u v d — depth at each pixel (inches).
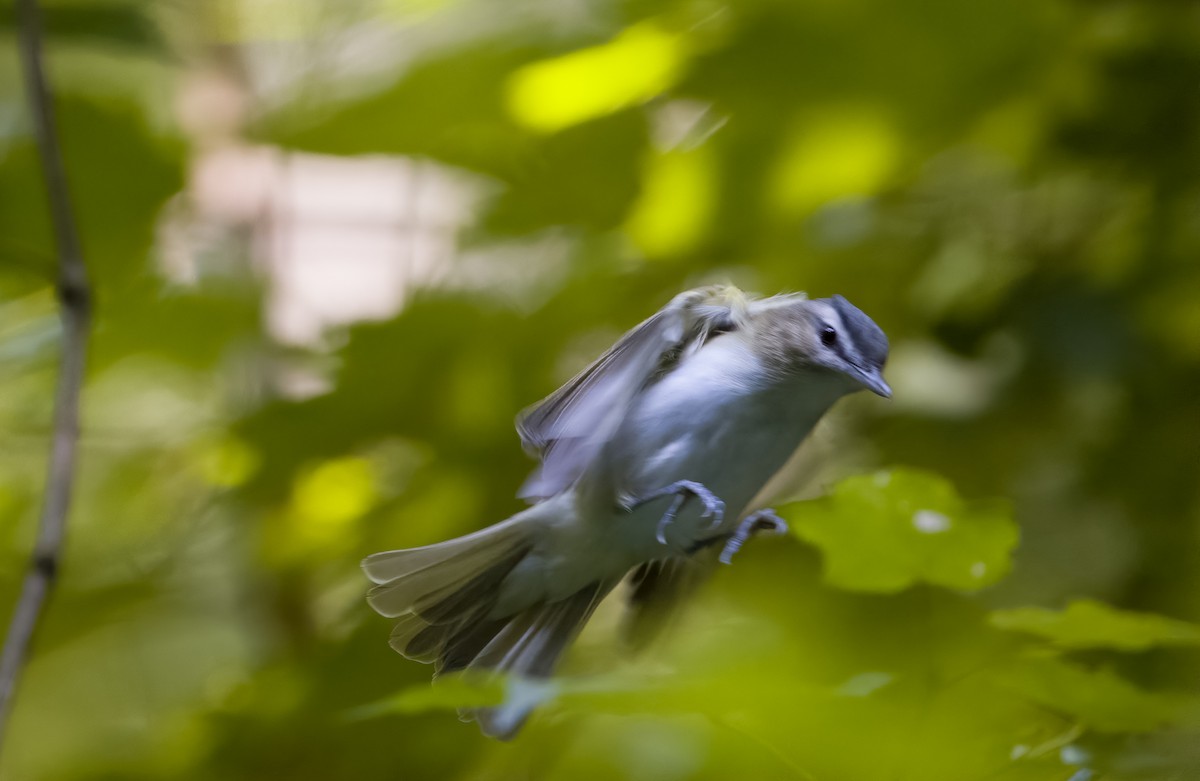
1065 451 104.8
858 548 98.0
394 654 102.5
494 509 104.7
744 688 96.1
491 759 102.0
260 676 102.8
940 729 97.0
